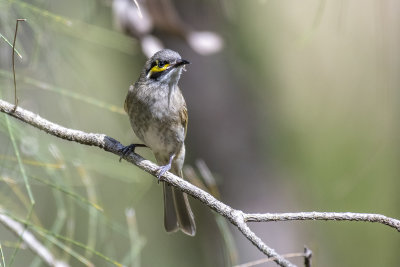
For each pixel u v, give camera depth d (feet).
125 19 28.91
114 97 39.24
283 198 37.86
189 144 36.65
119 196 43.62
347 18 40.01
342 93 41.70
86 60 37.14
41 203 39.06
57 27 25.72
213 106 36.35
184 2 34.91
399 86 37.37
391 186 47.60
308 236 39.78
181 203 28.81
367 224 48.80
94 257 33.06
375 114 41.63
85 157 27.02
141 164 22.31
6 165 22.29
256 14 39.04
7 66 26.14
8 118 21.30
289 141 40.32
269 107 38.32
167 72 28.22
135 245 25.45
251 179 36.94
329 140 46.01
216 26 35.86
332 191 48.11
